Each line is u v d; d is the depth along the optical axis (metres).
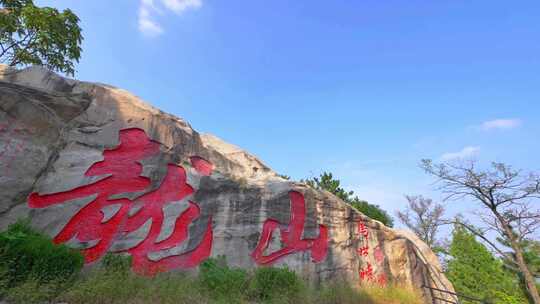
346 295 11.30
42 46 17.05
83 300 6.74
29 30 16.81
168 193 10.42
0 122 8.52
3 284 6.21
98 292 6.89
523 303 20.97
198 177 11.13
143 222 9.80
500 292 22.17
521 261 16.25
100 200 9.40
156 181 10.28
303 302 9.96
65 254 7.34
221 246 10.76
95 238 9.04
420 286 14.79
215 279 9.25
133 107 10.74
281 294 9.69
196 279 9.50
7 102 8.70
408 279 14.49
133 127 10.45
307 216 12.80
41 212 8.60
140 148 10.38
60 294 6.69
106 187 9.57
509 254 19.64
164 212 10.18
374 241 14.40
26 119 8.90
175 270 9.80
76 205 9.05
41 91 9.34
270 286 9.84
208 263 9.98
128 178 9.92
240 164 12.70
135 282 7.79
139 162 10.21
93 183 9.41
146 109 10.93
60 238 8.62
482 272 23.88
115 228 9.38
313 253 12.46
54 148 9.20
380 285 13.54
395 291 13.16
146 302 7.23
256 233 11.51
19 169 8.52
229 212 11.27
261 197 12.07
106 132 10.05
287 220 12.28
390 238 15.05
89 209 9.20
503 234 17.70
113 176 9.74
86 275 7.93
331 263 12.70
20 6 16.83
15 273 6.56
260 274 10.10
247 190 11.90
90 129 9.86
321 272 12.32
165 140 10.86
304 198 12.95
